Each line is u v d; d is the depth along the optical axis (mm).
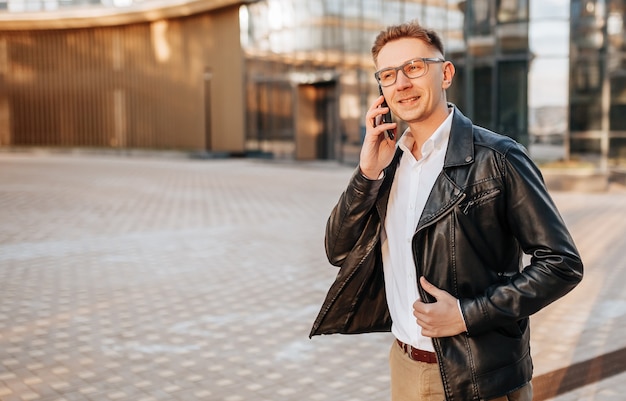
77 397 4398
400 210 2043
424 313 1847
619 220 12070
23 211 13469
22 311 6500
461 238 1907
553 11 19469
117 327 6000
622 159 19562
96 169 24797
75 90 38188
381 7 24594
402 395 2127
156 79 35906
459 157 1922
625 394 4406
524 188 1871
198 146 34250
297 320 6254
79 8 36562
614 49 19375
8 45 38844
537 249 1854
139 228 11617
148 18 35031
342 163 26703
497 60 20219
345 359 5199
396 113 1966
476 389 1880
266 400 4371
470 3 20734
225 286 7566
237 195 16578
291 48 28766
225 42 32188
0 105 39281
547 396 4402
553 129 19797
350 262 2162
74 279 7859
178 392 4500
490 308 1810
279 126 29812
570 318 6289
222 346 5488
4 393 4461
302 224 12102
